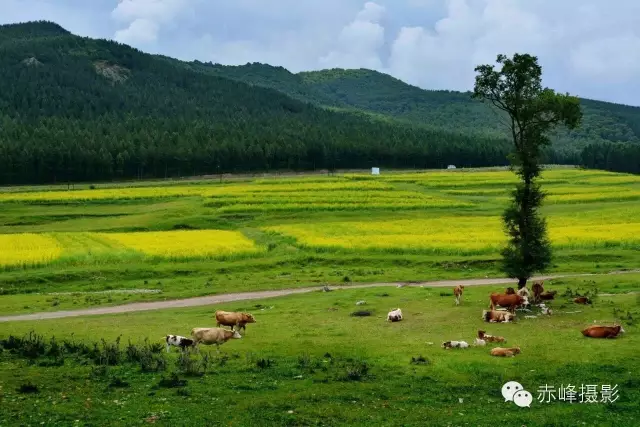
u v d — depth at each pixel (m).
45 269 46.03
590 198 93.56
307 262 50.03
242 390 16.45
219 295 38.97
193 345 20.92
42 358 19.62
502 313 25.78
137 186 124.69
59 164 134.75
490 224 70.06
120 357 19.45
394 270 46.88
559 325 24.69
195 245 55.91
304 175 163.50
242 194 99.62
